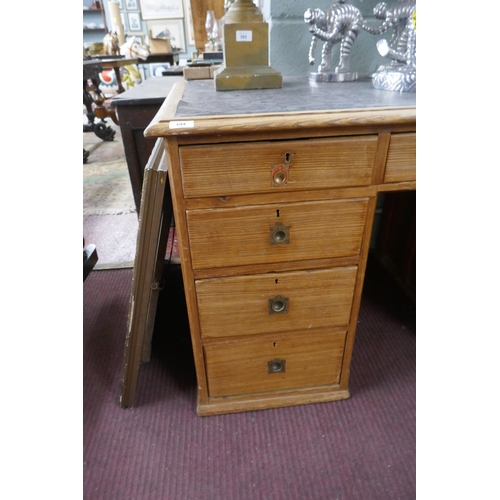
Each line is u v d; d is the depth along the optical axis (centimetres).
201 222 62
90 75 258
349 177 62
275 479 73
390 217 131
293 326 77
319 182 61
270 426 83
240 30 79
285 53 107
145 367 101
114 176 243
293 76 107
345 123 55
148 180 67
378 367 99
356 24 89
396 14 79
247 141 56
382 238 139
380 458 77
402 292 125
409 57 75
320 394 88
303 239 66
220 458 77
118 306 126
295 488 72
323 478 73
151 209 70
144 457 78
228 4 145
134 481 74
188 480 74
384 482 73
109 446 80
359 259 70
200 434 82
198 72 111
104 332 114
